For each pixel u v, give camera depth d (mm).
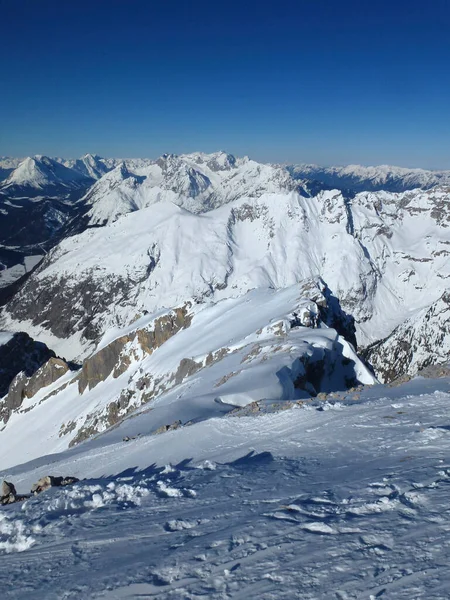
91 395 126688
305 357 52812
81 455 33969
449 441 15102
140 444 28703
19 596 9891
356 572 8336
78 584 9930
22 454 120062
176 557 10164
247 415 27391
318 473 14711
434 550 8539
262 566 9133
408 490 11422
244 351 67938
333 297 112688
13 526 14641
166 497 14992
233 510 12609
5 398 153500
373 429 18672
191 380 66562
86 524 13789
